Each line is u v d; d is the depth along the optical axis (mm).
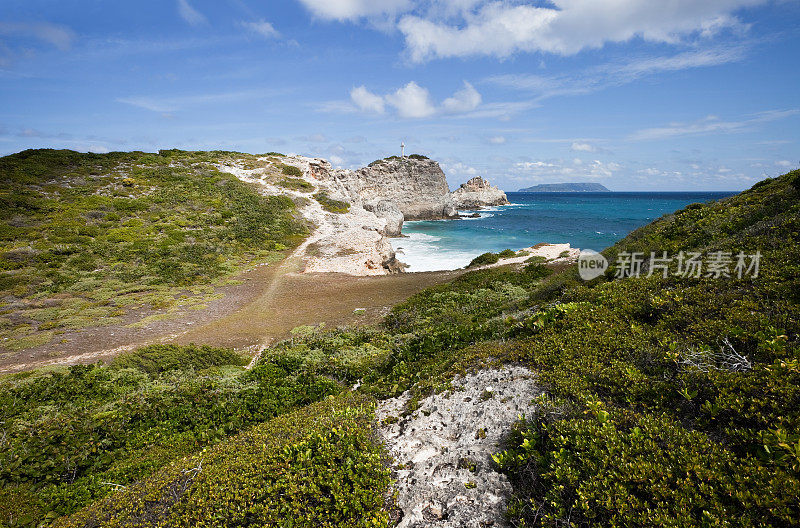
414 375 8617
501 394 6359
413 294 26516
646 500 3686
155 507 5348
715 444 3973
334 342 17141
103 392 13414
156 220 38750
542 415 5262
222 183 51344
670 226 17281
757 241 9383
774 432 3764
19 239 31156
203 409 10742
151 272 29750
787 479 3271
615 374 5715
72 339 19625
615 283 10102
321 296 27266
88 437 9219
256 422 9945
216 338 19969
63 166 47656
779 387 4242
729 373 4762
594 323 7723
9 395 12875
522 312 12430
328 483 4973
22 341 18969
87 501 7121
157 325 21719
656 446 4094
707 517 3275
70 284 26781
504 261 32312
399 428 6426
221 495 5164
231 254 35438
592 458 4227
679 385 5023
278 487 5062
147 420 10453
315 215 49562
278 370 13945
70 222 34719
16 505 6984
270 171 61969
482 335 10359
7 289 25047
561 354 6812
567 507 3939
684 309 6906
